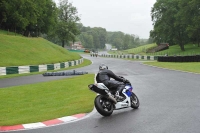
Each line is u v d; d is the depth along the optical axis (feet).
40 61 101.65
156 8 239.50
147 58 182.29
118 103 24.59
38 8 203.41
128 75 63.41
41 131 19.35
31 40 138.72
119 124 20.61
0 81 55.62
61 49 163.22
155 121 21.17
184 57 111.96
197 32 198.59
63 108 27.17
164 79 52.54
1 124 21.63
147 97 32.40
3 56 91.20
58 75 68.69
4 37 119.65
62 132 18.90
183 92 35.65
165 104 27.91
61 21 298.97
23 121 22.20
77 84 46.14
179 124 20.10
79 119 22.53
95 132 18.63
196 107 26.00
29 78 61.52
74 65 118.52
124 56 217.15
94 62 146.10
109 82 25.21
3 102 32.01
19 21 177.88
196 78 53.16
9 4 170.40
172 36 236.63
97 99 23.22
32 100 32.89
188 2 197.67
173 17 225.76
